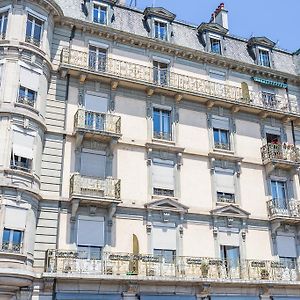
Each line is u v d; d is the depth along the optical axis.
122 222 21.11
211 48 27.27
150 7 26.17
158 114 24.20
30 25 21.36
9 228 18.00
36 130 20.09
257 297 22.02
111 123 22.09
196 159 24.00
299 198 25.52
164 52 25.64
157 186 22.59
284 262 23.84
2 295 17.62
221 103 25.41
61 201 20.17
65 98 22.09
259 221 24.16
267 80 27.92
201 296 20.84
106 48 24.23
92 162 21.55
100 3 24.97
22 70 20.36
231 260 22.72
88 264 19.30
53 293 18.36
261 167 25.56
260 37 28.94
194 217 22.70
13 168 18.86
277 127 27.17
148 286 19.98
